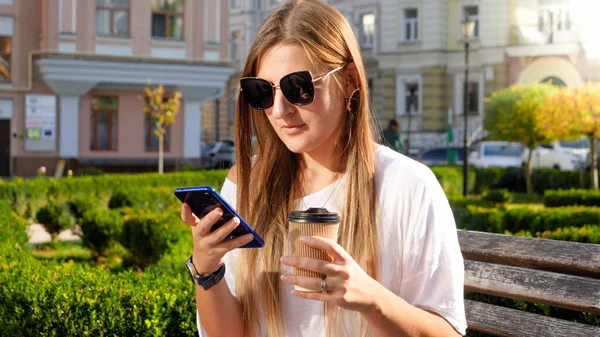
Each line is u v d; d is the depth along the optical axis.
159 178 18.72
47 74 28.69
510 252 2.57
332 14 2.20
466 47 21.45
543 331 2.42
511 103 21.53
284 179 2.38
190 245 7.41
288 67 2.15
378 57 39.38
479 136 36.09
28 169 29.45
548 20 34.91
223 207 1.97
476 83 37.44
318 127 2.17
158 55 30.52
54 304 3.43
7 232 7.39
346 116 2.28
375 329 1.98
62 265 4.59
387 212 2.18
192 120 31.36
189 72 30.67
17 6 29.56
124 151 30.50
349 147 2.24
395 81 39.06
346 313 2.19
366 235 2.17
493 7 36.12
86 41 29.42
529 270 2.49
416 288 2.14
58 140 29.70
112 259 9.13
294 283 1.88
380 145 2.32
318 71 2.16
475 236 2.73
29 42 29.69
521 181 23.47
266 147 2.40
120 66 29.47
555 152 27.02
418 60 38.34
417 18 38.47
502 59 36.03
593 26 33.84
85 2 29.36
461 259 2.16
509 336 2.53
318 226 1.92
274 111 2.17
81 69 28.92
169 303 3.30
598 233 5.43
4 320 3.56
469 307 2.65
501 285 2.54
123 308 3.34
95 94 30.05
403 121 38.84
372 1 40.00
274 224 2.34
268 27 2.20
